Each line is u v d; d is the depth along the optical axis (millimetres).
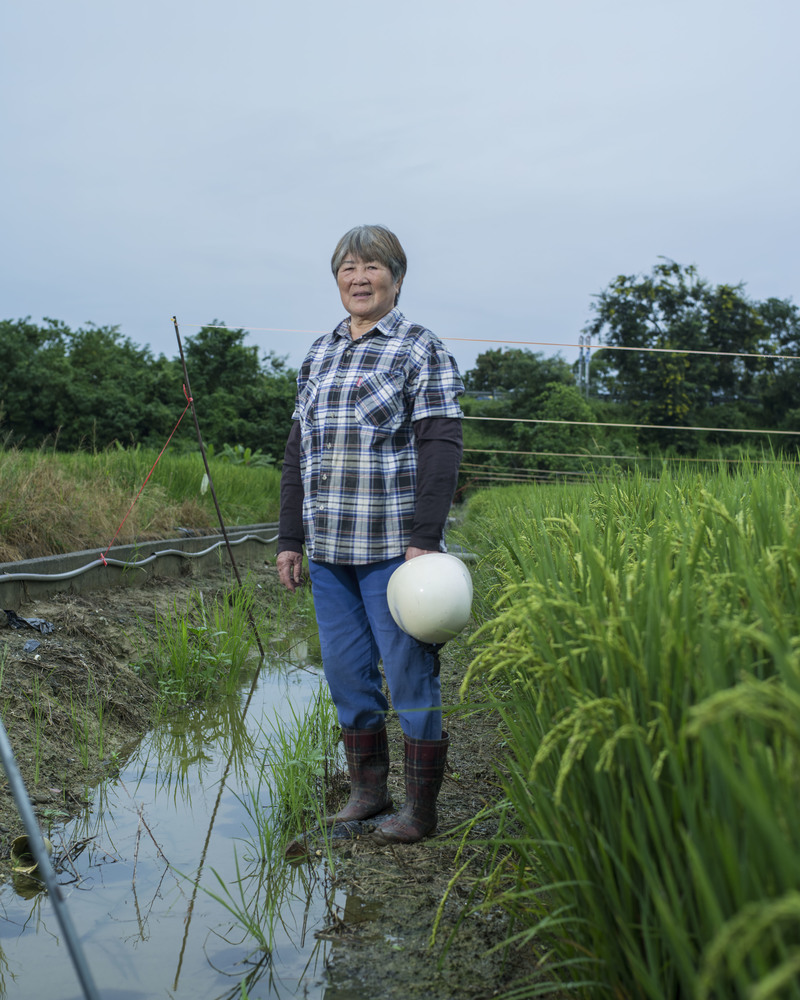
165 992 2221
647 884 1560
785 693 1125
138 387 43844
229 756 4254
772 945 1232
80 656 4805
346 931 2504
